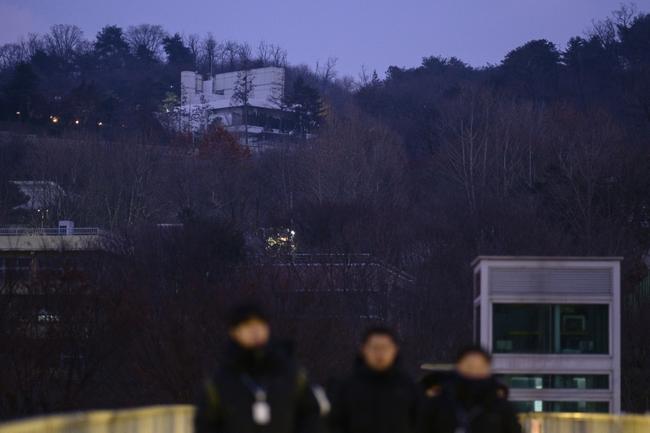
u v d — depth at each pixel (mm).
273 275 179250
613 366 91625
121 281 184250
